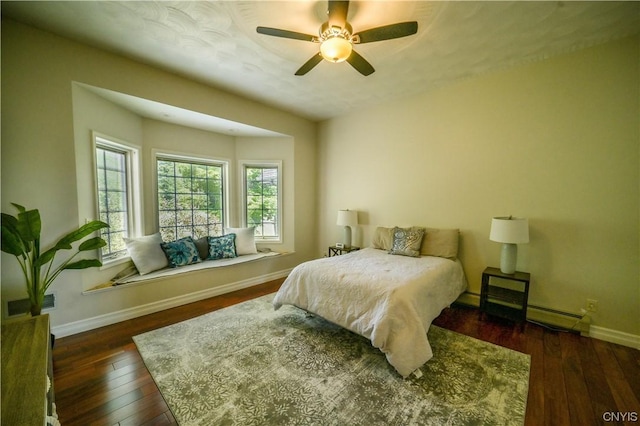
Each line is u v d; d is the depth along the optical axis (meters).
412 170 3.57
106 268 2.77
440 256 3.07
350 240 4.12
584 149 2.42
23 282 2.16
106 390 1.71
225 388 1.72
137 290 2.82
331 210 4.59
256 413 1.52
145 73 2.69
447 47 2.39
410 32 1.74
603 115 2.33
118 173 3.12
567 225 2.53
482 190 3.01
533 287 2.71
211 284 3.44
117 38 2.26
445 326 2.62
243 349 2.18
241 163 4.38
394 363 1.79
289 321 2.70
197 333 2.45
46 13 1.94
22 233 1.88
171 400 1.62
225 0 1.80
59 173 2.29
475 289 3.09
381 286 2.06
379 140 3.90
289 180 4.43
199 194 4.07
